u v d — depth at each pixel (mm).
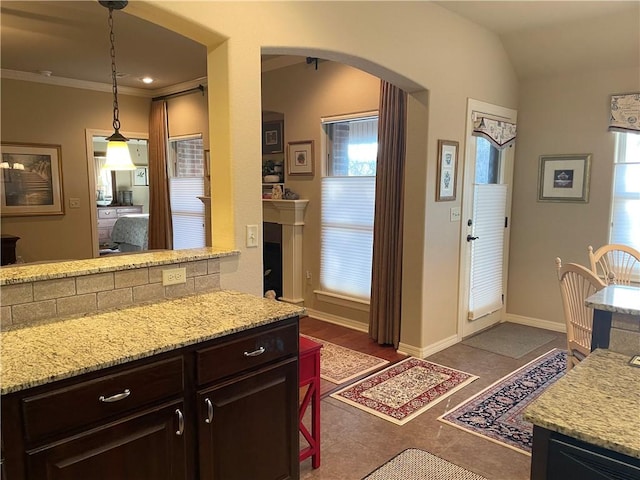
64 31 3945
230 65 2293
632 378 1295
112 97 6293
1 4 3346
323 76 4590
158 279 2115
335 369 3635
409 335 3932
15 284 1724
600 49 3994
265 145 5340
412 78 3406
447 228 3982
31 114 5621
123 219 8305
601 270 4238
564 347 4121
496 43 4273
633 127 3980
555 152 4500
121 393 1480
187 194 6473
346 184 4547
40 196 5770
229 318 1862
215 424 1745
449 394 3193
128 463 1522
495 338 4379
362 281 4531
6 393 1253
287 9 2523
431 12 3512
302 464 2424
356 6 2922
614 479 1009
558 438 1088
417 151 3711
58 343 1569
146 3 2000
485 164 4398
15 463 1293
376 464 2410
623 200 4148
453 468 2369
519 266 4844
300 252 5047
